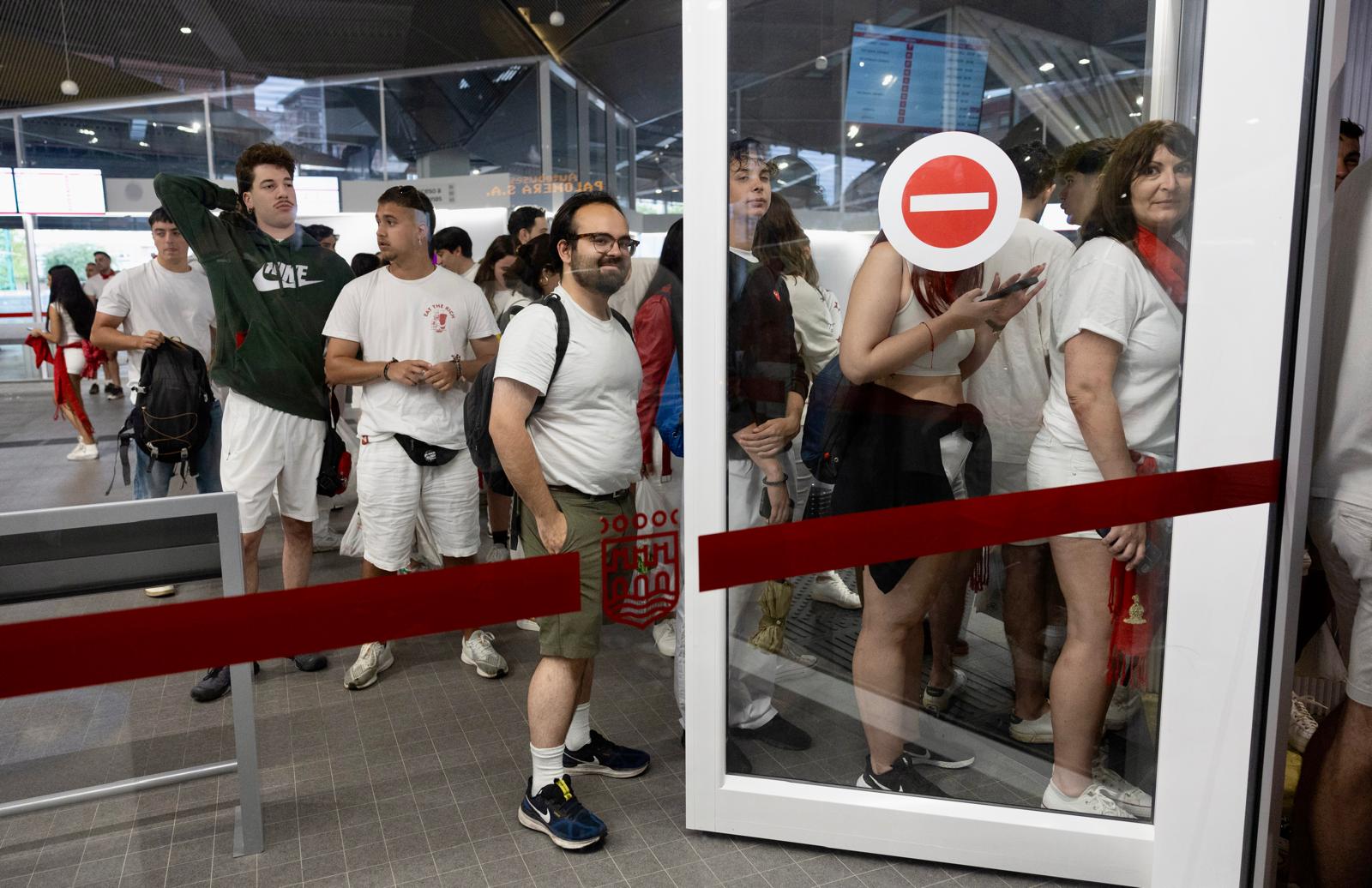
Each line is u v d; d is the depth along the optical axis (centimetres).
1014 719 186
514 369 176
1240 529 164
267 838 190
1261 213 157
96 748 212
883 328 176
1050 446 176
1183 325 166
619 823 198
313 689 252
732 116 171
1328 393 166
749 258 175
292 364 184
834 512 183
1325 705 227
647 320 207
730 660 190
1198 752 170
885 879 179
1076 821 178
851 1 167
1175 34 161
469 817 199
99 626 131
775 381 179
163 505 165
